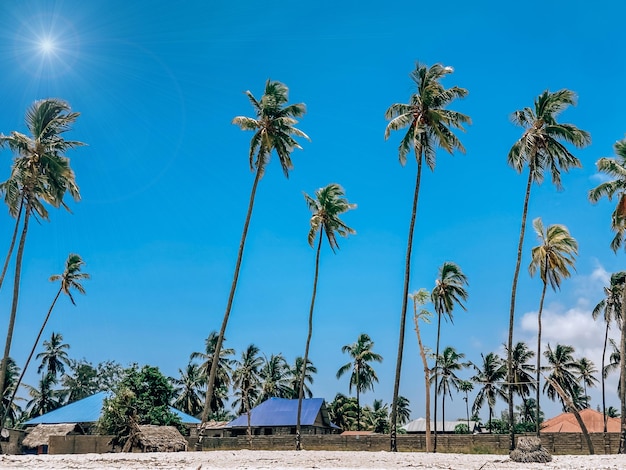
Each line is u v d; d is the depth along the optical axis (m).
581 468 23.95
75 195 39.31
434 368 51.44
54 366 91.12
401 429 112.75
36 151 37.84
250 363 87.06
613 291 66.00
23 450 61.62
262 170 40.09
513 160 40.81
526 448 26.78
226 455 30.27
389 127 37.59
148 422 63.25
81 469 22.38
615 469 23.59
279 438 53.00
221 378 89.31
